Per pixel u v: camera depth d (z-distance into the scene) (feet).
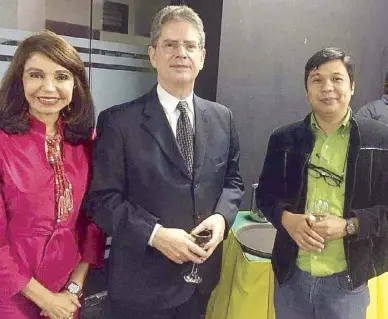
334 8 10.12
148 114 5.52
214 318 7.37
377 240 5.49
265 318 6.60
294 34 9.74
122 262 5.63
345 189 5.35
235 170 6.14
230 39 9.00
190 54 5.42
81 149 5.46
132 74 10.68
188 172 5.51
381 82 11.15
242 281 6.63
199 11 9.26
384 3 10.83
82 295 5.68
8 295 4.89
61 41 5.11
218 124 5.89
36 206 4.97
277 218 5.69
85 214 5.52
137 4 10.39
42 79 4.96
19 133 5.00
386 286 6.98
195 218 5.57
